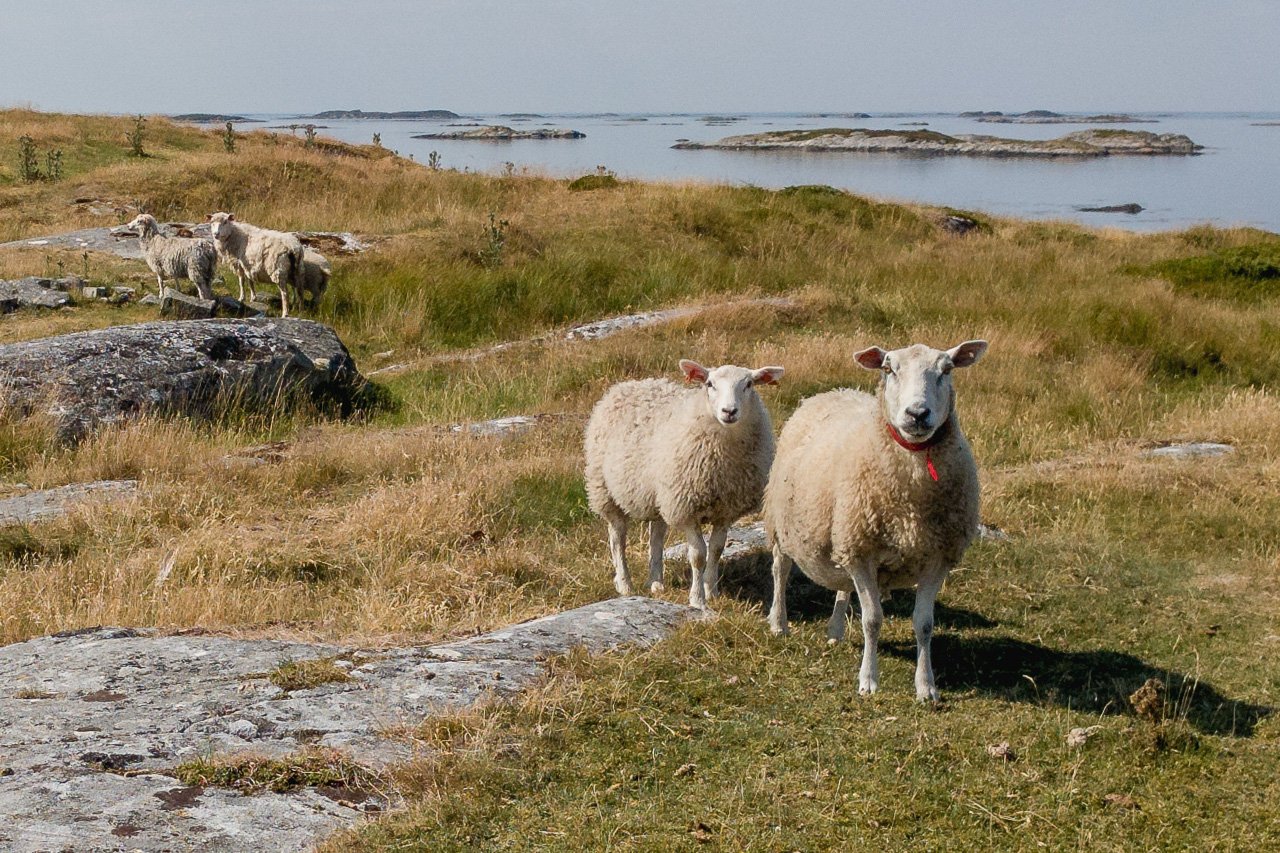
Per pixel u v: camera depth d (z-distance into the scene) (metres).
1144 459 9.76
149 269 18.39
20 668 4.94
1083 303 17.05
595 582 7.44
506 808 3.90
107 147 28.36
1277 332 15.83
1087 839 3.88
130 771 3.93
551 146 118.56
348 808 3.84
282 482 9.59
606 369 13.66
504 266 19.31
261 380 12.35
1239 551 7.50
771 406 11.84
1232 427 10.66
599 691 4.83
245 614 6.45
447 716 4.43
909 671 5.57
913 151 113.81
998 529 8.10
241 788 3.87
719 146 120.69
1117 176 74.81
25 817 3.50
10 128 28.66
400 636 5.64
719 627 5.74
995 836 3.90
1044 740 4.69
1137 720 4.88
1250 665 5.63
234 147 29.38
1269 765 4.48
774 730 4.66
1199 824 4.02
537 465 9.59
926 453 4.97
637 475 6.99
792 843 3.76
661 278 19.52
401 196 24.20
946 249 23.92
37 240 19.77
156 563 7.37
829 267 20.89
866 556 5.29
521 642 5.34
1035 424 11.33
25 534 7.93
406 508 8.43
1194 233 27.78
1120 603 6.62
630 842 3.71
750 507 6.71
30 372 11.31
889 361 5.02
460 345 16.84
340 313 17.47
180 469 9.85
